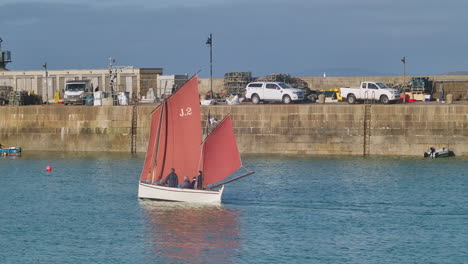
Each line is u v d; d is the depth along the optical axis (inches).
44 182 3250.5
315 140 3887.8
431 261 2143.2
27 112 4220.0
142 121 4099.4
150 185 2783.0
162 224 2498.8
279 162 3678.6
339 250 2231.8
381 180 3203.7
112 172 3486.7
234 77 4790.8
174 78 4768.7
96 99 4291.3
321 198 2866.6
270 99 4264.3
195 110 2738.7
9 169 3604.8
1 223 2539.4
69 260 2153.1
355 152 3853.3
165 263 2123.5
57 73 5068.9
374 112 3831.2
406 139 3804.1
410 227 2471.7
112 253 2210.9
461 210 2689.5
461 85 4517.7
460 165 3538.4
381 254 2201.0
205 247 2260.1
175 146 2770.7
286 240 2331.4
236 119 3944.4
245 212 2652.6
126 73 4909.0
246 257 2167.8
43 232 2428.6
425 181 3174.2
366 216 2610.7
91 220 2561.5
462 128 3754.9
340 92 4279.0
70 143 4180.6
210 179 2741.1
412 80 4466.0
